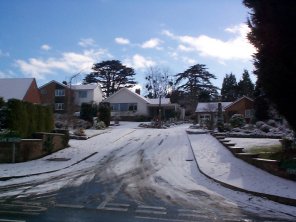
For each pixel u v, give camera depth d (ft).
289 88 46.44
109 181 45.91
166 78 253.24
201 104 200.54
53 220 28.84
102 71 260.42
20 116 63.62
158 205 34.40
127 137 98.48
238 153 59.11
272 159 50.80
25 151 61.41
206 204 35.12
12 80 161.07
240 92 264.52
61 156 67.00
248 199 37.22
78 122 125.08
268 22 47.14
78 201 35.58
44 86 207.21
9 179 47.01
